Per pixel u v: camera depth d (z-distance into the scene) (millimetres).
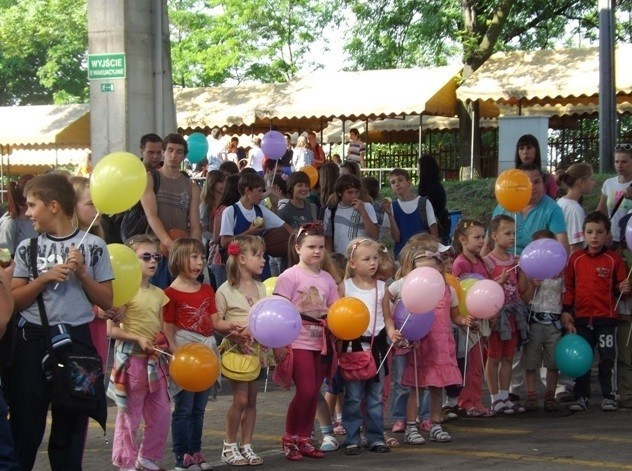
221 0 38750
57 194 5492
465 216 17062
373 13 27172
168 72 12180
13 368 5387
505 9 24719
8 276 5027
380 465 6816
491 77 22594
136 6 11844
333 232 10078
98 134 11938
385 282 7691
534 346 8742
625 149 10281
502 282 8320
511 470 6582
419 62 28125
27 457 5434
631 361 8906
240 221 9922
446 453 7180
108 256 5609
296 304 7133
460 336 8391
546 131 16422
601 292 8719
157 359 6566
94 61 11883
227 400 9406
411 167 28297
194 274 6852
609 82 17281
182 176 8875
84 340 5438
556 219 9156
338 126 29875
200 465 6754
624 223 9578
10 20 46500
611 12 17188
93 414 5441
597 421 8320
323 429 7473
